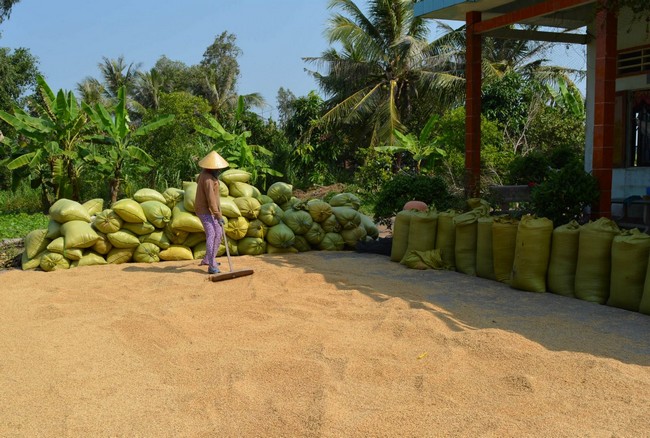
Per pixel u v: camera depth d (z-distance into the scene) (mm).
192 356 5246
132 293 7711
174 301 7219
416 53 28453
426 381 4508
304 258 10109
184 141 25656
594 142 8945
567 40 11938
